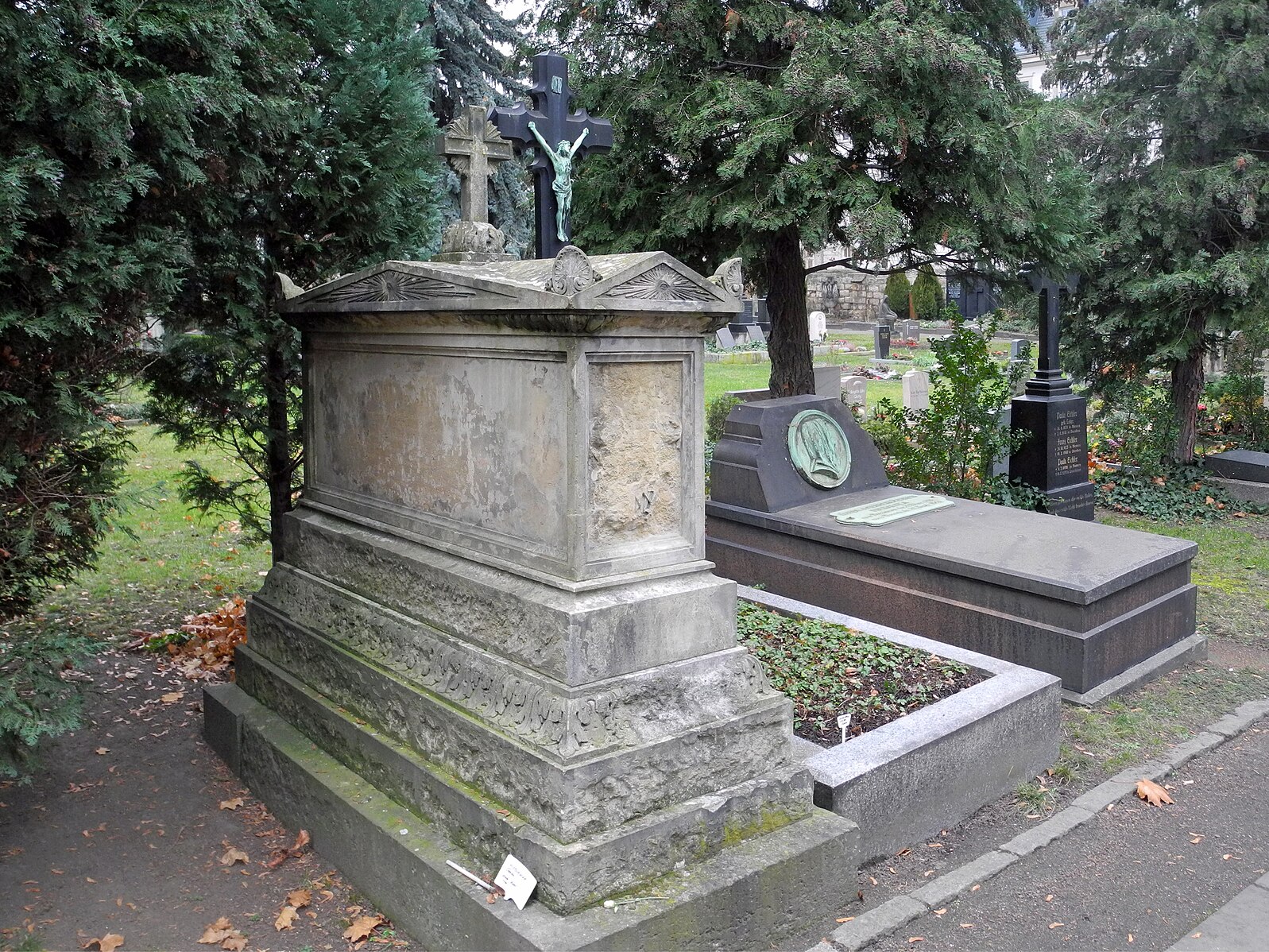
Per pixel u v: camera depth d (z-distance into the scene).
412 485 4.57
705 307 3.74
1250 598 8.49
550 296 3.39
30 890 4.21
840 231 10.16
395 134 6.57
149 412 6.67
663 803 3.66
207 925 3.96
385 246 6.70
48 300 4.51
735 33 10.30
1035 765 5.28
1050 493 10.64
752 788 3.88
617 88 10.53
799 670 5.54
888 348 29.69
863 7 10.52
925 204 10.27
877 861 4.44
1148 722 5.96
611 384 3.66
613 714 3.59
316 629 4.93
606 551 3.71
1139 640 6.61
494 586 3.92
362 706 4.50
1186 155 12.47
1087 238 12.19
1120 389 13.13
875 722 4.95
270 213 6.27
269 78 5.44
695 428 3.91
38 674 4.40
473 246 4.81
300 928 3.94
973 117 9.69
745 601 6.88
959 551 6.91
